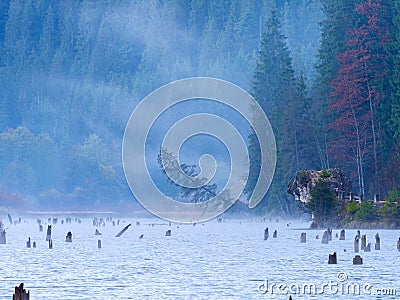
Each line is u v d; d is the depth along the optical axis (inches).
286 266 3870.6
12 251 4837.6
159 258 4357.8
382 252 4429.1
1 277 3523.6
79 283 3331.7
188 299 2945.4
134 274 3622.0
